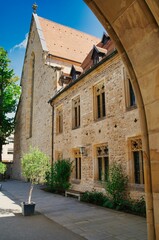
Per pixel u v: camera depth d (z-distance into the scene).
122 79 8.65
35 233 5.05
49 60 18.45
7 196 11.23
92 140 10.27
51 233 5.04
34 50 22.00
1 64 25.09
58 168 11.91
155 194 2.55
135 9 2.54
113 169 8.30
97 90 10.68
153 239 2.52
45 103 17.34
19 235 4.91
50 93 16.42
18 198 10.51
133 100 8.36
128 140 8.09
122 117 8.46
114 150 8.71
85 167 10.64
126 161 8.03
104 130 9.46
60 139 13.81
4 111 25.05
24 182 20.78
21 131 24.70
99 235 4.85
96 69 10.23
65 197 10.66
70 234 4.95
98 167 10.06
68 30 23.17
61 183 11.69
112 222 5.88
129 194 7.74
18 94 26.14
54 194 11.80
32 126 20.75
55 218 6.45
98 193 9.03
